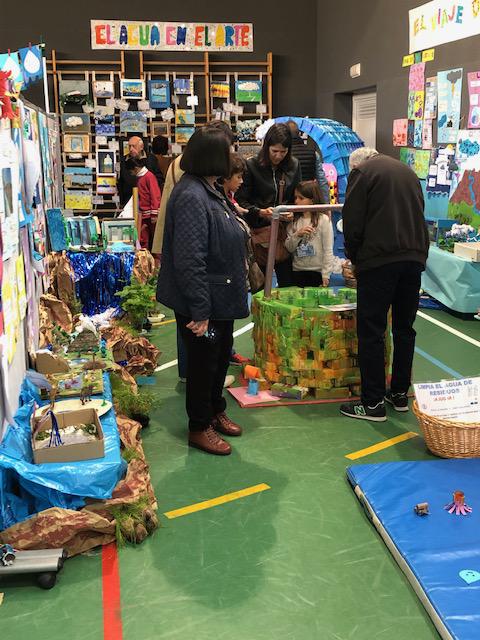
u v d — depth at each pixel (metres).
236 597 2.13
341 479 2.89
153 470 2.97
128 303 4.83
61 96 9.13
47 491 2.38
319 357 3.73
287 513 2.62
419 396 3.10
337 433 3.35
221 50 9.53
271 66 9.61
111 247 5.18
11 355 2.71
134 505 2.48
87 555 2.36
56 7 9.04
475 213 5.84
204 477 2.91
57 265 4.78
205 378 3.06
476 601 2.02
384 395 3.50
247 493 2.77
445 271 5.64
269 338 3.86
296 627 2.00
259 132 8.09
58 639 1.96
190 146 2.80
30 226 3.47
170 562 2.31
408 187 3.21
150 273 5.05
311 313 3.68
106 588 2.18
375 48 7.89
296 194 4.16
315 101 10.00
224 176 2.84
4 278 2.59
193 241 2.72
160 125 9.41
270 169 4.12
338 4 8.91
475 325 5.37
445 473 2.81
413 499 2.60
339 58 9.02
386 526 2.42
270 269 3.94
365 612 2.06
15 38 9.05
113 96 9.23
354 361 3.79
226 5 9.45
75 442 2.53
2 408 2.46
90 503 2.44
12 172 2.80
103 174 9.34
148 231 6.83
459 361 4.45
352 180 3.24
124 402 3.34
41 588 2.18
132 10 9.21
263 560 2.32
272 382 3.89
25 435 2.60
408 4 6.97
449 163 6.27
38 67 4.61
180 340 3.99
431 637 1.95
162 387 4.01
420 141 6.88
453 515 2.49
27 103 3.82
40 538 2.29
